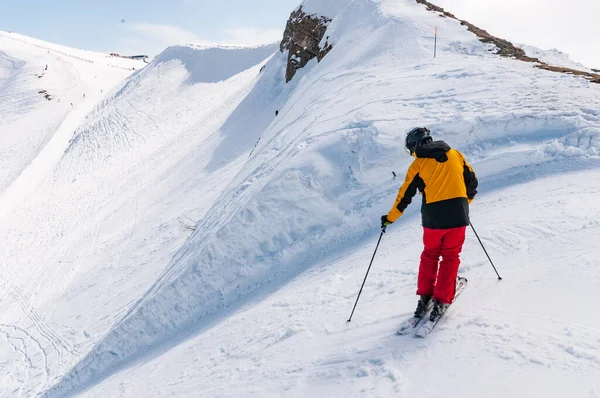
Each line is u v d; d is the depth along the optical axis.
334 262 6.56
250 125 26.73
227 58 59.12
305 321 4.56
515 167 6.88
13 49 115.19
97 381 7.72
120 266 18.47
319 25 25.34
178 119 48.44
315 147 8.50
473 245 4.75
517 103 8.02
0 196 41.38
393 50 14.85
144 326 7.95
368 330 3.81
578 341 2.75
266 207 7.84
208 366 4.77
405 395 2.78
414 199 7.29
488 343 3.01
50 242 27.89
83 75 97.88
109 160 44.19
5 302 20.59
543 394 2.41
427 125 7.74
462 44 14.06
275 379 3.66
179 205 22.02
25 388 12.18
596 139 6.59
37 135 63.66
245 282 7.62
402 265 5.07
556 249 4.10
